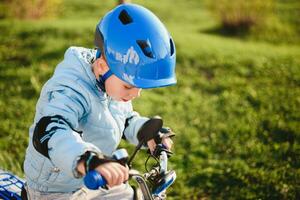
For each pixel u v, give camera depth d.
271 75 7.93
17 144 4.98
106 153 2.28
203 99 6.89
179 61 8.29
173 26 12.15
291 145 5.32
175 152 5.22
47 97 2.06
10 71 7.30
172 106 6.50
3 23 10.13
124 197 2.33
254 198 4.22
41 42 8.66
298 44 11.56
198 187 4.50
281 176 4.54
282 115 6.26
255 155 5.12
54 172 2.14
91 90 2.08
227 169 4.80
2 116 5.74
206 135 5.75
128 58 1.91
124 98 2.05
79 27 9.51
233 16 12.22
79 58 2.11
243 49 9.33
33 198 2.26
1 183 2.60
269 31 12.22
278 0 15.19
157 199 2.03
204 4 14.95
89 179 1.55
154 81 1.92
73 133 1.80
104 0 14.44
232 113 6.41
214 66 8.19
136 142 2.35
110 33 1.96
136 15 1.95
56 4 12.05
